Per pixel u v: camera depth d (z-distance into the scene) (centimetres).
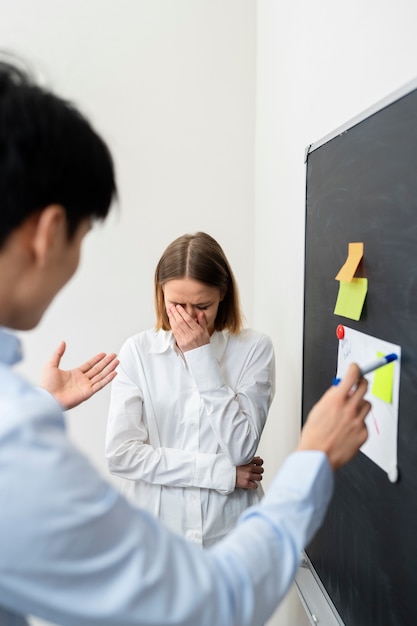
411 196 76
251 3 209
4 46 201
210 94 212
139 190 213
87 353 218
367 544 93
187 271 132
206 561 49
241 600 48
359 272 96
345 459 61
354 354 99
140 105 209
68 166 49
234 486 131
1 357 53
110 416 142
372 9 97
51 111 48
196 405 139
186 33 208
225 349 147
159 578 44
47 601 42
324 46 127
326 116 126
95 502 44
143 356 145
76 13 203
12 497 40
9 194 46
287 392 172
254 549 51
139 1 205
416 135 74
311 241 128
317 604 115
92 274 214
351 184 99
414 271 76
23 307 52
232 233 219
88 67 205
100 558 43
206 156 214
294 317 161
